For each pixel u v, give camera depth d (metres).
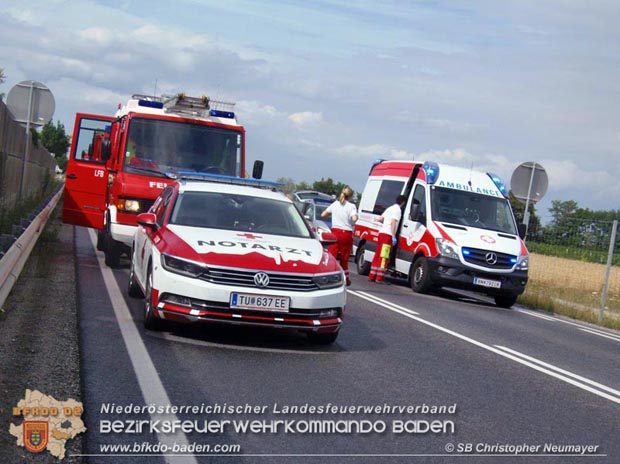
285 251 9.34
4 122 18.84
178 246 9.12
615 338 14.88
